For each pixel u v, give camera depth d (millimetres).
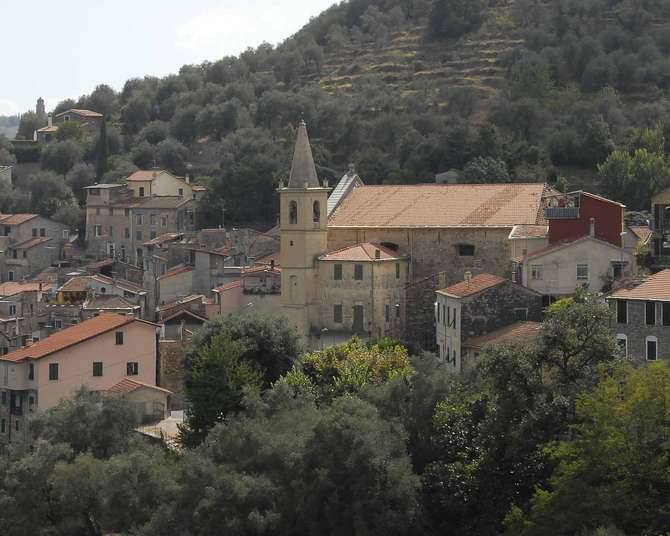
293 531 126438
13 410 184125
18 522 142000
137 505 134875
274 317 173875
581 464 112250
